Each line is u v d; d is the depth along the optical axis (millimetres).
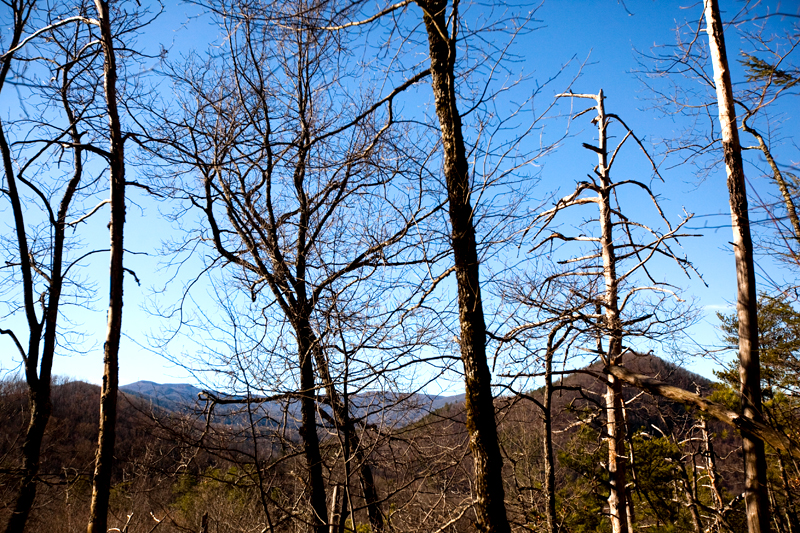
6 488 8312
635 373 8648
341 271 7441
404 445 6957
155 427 5980
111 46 7062
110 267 6539
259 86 7840
